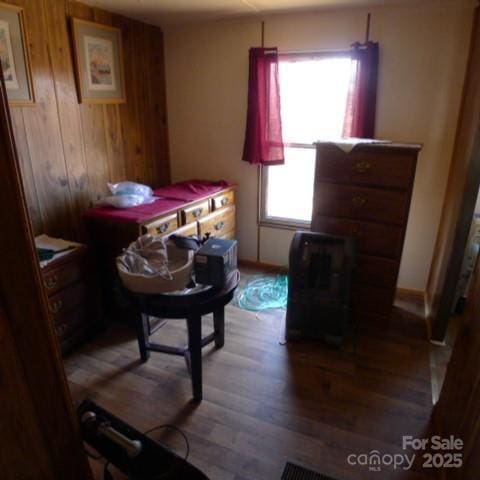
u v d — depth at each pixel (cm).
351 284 250
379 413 183
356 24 264
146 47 308
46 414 100
